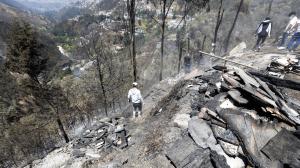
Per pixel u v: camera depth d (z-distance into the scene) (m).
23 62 15.55
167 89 13.90
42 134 20.69
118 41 22.61
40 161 10.90
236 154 4.29
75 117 22.75
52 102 18.81
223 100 5.45
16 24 15.80
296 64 7.07
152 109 10.32
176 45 24.12
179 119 6.36
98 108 23.19
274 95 4.93
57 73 19.95
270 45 12.21
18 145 20.48
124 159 6.37
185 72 15.54
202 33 22.80
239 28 20.53
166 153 5.31
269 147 3.87
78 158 8.10
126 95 22.34
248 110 4.86
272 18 17.53
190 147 4.95
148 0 17.42
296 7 17.83
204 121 5.34
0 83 19.47
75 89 22.64
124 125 9.37
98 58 20.31
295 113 4.52
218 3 24.31
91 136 9.16
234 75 5.95
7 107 20.09
